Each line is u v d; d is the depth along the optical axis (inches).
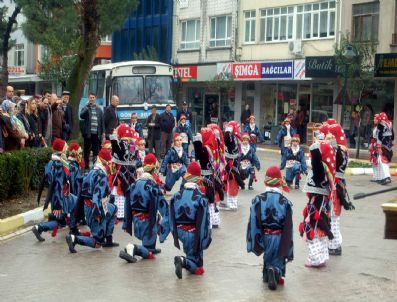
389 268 421.7
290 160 781.3
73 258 438.3
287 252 365.4
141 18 1930.4
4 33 1739.7
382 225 561.9
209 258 441.7
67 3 1161.4
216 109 1658.5
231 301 348.2
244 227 545.3
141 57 1770.4
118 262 428.5
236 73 1526.8
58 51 1628.9
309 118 1419.8
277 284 373.7
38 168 667.4
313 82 1411.2
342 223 569.6
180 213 390.6
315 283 385.4
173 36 1802.4
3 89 1705.2
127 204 434.9
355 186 816.3
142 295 356.5
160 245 478.9
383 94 1259.8
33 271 406.0
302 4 1425.9
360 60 1124.5
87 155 834.8
